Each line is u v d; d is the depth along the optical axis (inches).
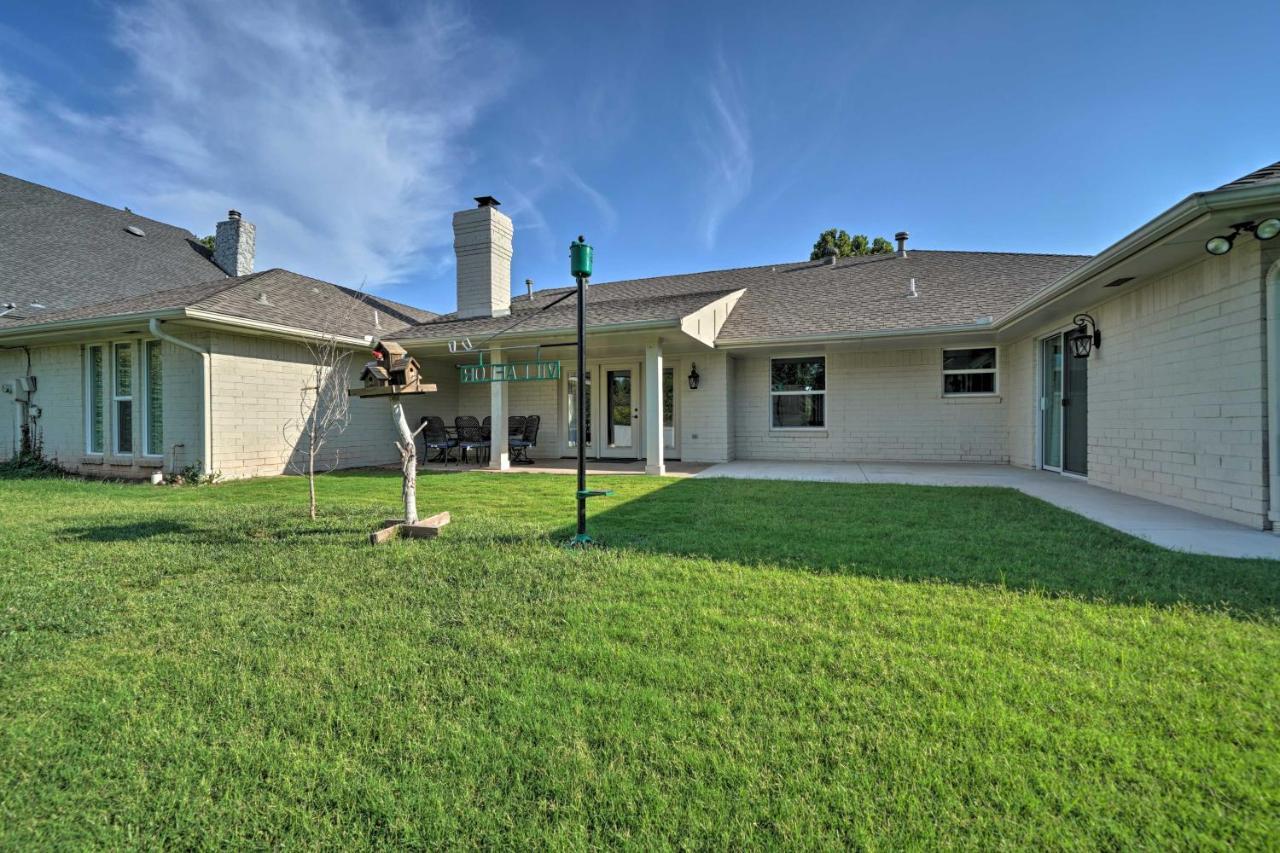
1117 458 286.4
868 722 80.4
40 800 68.3
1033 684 89.5
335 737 80.0
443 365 549.3
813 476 365.7
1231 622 112.6
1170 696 85.8
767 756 73.7
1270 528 195.2
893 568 151.5
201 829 63.9
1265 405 196.5
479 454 532.7
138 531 204.4
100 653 106.1
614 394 528.4
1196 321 227.6
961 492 288.5
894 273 536.4
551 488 321.1
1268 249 195.0
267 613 124.6
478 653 104.2
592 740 78.0
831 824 62.5
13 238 526.0
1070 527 200.8
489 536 192.5
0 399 453.4
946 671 94.0
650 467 388.2
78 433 417.4
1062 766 70.9
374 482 356.5
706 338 422.6
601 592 134.6
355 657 103.3
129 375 398.3
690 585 138.4
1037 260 507.5
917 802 65.4
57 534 199.6
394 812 65.6
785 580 141.3
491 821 64.1
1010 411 434.9
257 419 387.2
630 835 61.8
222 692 91.8
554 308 483.5
